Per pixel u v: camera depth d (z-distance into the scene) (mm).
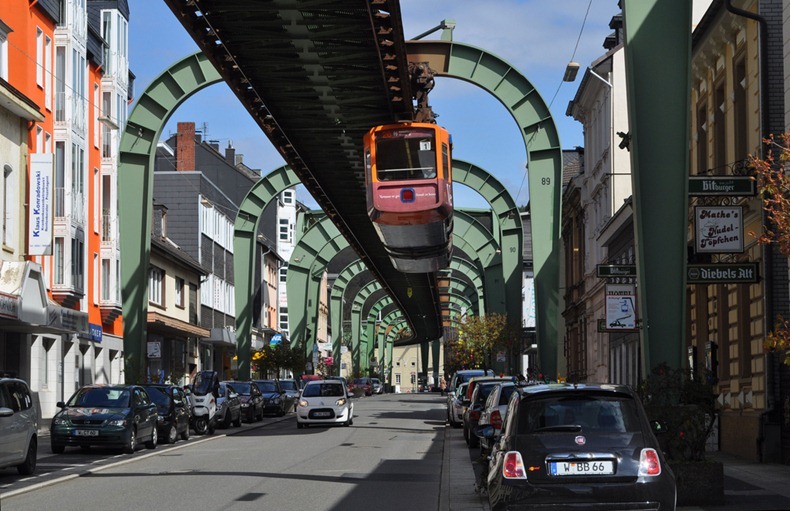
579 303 55938
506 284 52500
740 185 17922
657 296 16891
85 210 46500
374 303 134750
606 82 43281
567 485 10461
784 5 20938
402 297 81375
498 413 22703
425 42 34469
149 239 36406
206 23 24062
